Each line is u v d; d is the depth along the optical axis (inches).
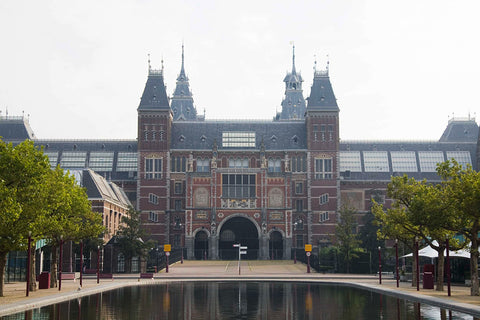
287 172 4975.4
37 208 1847.9
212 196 4923.7
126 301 1817.2
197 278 2997.0
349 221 3693.4
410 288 2311.8
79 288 2092.8
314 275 3297.2
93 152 5467.5
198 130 5388.8
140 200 5137.8
